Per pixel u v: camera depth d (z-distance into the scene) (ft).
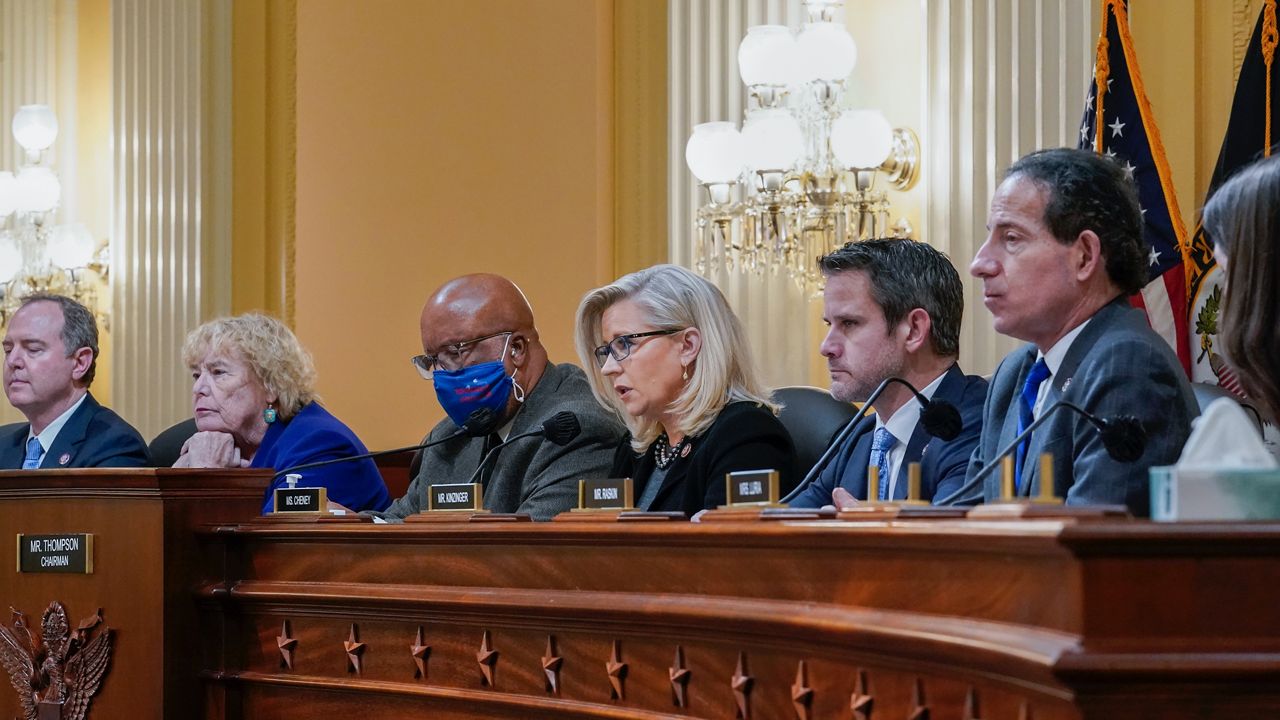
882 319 12.34
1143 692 5.48
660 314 12.52
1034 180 10.23
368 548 10.62
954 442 12.05
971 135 17.74
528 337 14.37
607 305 13.00
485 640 9.70
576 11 22.41
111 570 11.73
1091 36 16.76
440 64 23.73
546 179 22.57
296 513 11.49
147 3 27.07
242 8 25.62
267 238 25.18
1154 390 9.62
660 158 21.97
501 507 13.99
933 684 6.68
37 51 29.99
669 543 8.48
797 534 7.52
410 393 23.57
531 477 13.83
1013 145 17.37
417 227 23.75
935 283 12.35
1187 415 9.71
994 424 11.04
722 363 12.51
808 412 14.61
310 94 24.98
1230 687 5.46
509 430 14.34
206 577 11.72
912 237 18.95
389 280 23.93
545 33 22.70
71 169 29.71
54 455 17.99
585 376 14.62
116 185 27.55
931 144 18.31
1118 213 10.14
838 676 7.34
